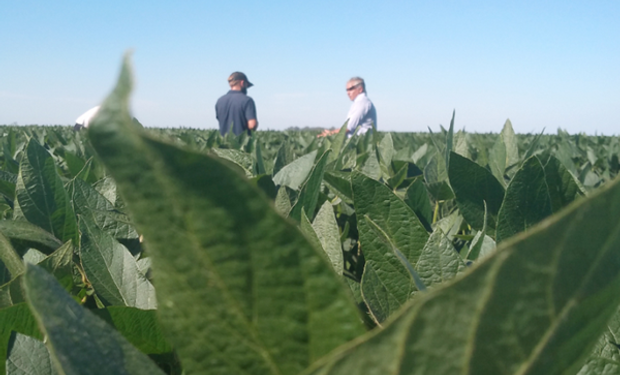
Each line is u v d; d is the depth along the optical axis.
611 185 0.26
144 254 1.12
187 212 0.26
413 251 0.81
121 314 0.61
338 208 1.75
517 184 0.88
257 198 0.26
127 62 0.22
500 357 0.28
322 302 0.29
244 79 8.76
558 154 2.32
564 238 0.26
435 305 0.27
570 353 0.30
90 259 0.81
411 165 2.40
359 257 1.34
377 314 0.64
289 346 0.31
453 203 1.90
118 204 1.38
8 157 2.34
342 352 0.28
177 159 0.24
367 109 8.02
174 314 0.31
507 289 0.27
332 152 2.19
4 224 0.99
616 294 0.29
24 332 0.59
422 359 0.27
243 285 0.29
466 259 0.88
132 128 0.22
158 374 0.37
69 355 0.32
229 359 0.32
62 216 1.12
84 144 3.28
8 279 0.85
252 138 3.51
